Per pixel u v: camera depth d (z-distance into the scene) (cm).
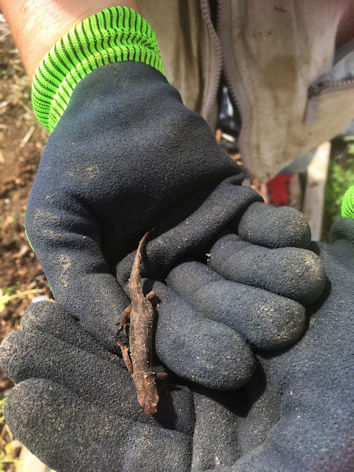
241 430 18
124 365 20
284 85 36
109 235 23
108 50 24
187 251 22
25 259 50
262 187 45
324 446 15
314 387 17
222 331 18
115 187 21
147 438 17
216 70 35
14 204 53
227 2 31
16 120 57
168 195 22
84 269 20
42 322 19
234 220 22
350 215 24
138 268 22
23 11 26
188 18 33
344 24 36
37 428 17
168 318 20
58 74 24
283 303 17
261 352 18
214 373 17
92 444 17
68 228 21
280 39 33
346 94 39
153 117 22
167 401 19
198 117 23
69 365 18
